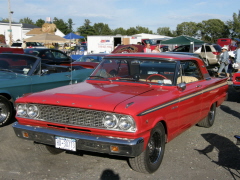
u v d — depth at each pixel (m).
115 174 3.81
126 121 3.25
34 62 6.42
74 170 3.93
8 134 5.36
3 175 3.72
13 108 5.96
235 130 5.92
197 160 4.35
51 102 3.58
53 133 3.57
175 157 4.45
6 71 6.42
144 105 3.43
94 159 4.30
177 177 3.76
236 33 51.16
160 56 4.63
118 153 3.29
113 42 27.80
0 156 4.35
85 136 3.41
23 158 4.30
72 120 3.53
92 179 3.67
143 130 3.34
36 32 32.91
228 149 4.84
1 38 40.31
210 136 5.52
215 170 4.00
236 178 3.77
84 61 11.06
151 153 3.80
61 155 4.45
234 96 9.73
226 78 6.46
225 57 13.41
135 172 3.88
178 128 4.35
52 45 27.47
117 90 4.02
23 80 6.01
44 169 3.94
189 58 4.92
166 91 4.11
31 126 3.82
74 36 20.80
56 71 6.93
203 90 5.10
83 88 4.16
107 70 4.85
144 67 4.58
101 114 3.36
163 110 3.77
